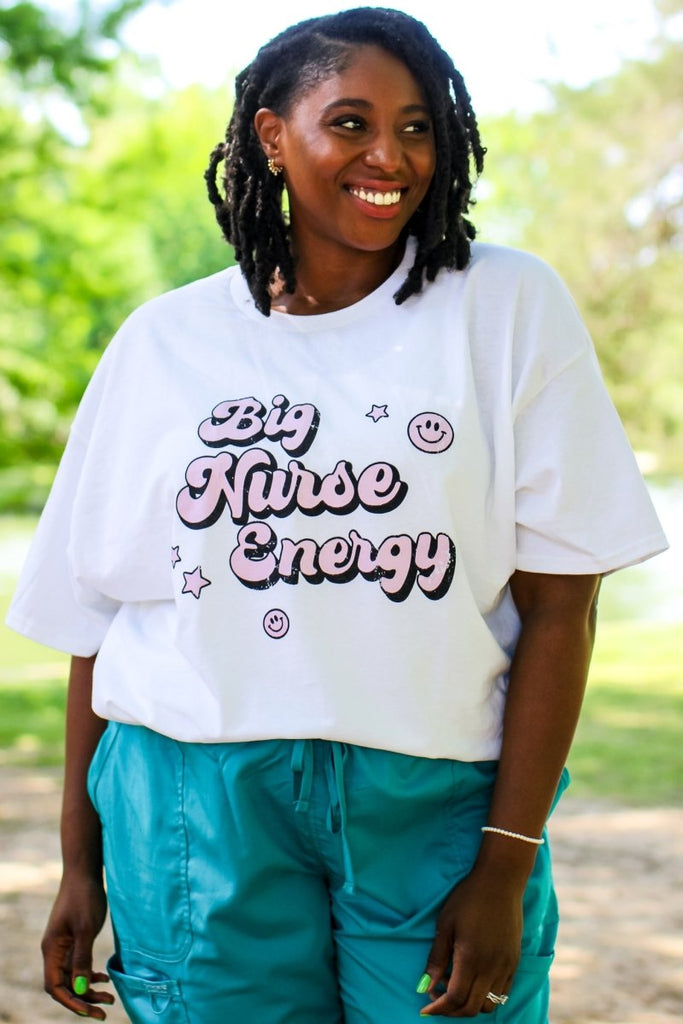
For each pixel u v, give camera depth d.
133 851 2.15
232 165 2.25
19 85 14.56
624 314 22.70
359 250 2.18
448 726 2.01
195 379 2.16
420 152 2.10
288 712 2.02
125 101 21.38
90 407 2.31
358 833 2.02
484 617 2.09
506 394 2.04
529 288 2.10
